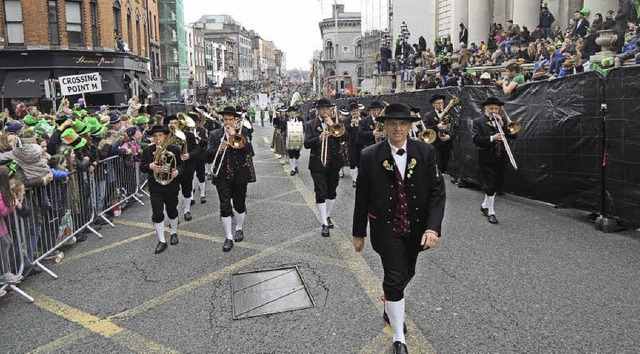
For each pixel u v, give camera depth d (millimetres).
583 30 14977
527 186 8539
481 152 7547
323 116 7223
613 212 6758
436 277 5348
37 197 6223
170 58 48281
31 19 24516
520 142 8648
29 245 6008
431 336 4105
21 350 4191
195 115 10367
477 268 5559
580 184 7367
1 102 24422
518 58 16344
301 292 5129
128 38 31750
